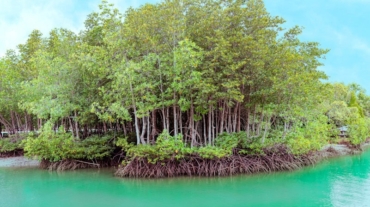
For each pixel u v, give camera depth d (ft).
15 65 119.65
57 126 116.57
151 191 65.16
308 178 76.38
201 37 80.69
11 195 63.62
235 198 59.21
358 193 62.44
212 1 83.25
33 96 95.40
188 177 76.23
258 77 78.18
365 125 135.85
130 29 77.00
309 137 93.97
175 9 77.56
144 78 77.97
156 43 80.02
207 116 93.15
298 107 81.46
